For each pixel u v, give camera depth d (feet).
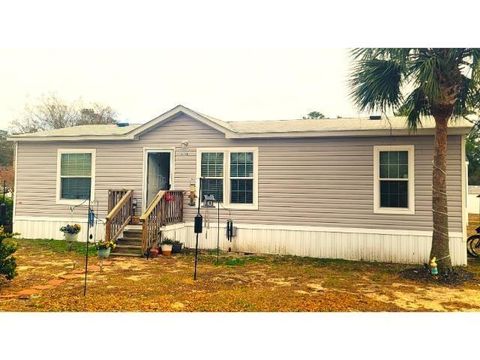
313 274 27.25
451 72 25.41
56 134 41.63
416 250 32.37
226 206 37.55
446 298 21.34
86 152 41.19
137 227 36.94
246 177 37.32
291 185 36.04
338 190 34.76
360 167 34.22
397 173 33.32
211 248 37.83
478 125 33.68
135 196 39.58
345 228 34.37
